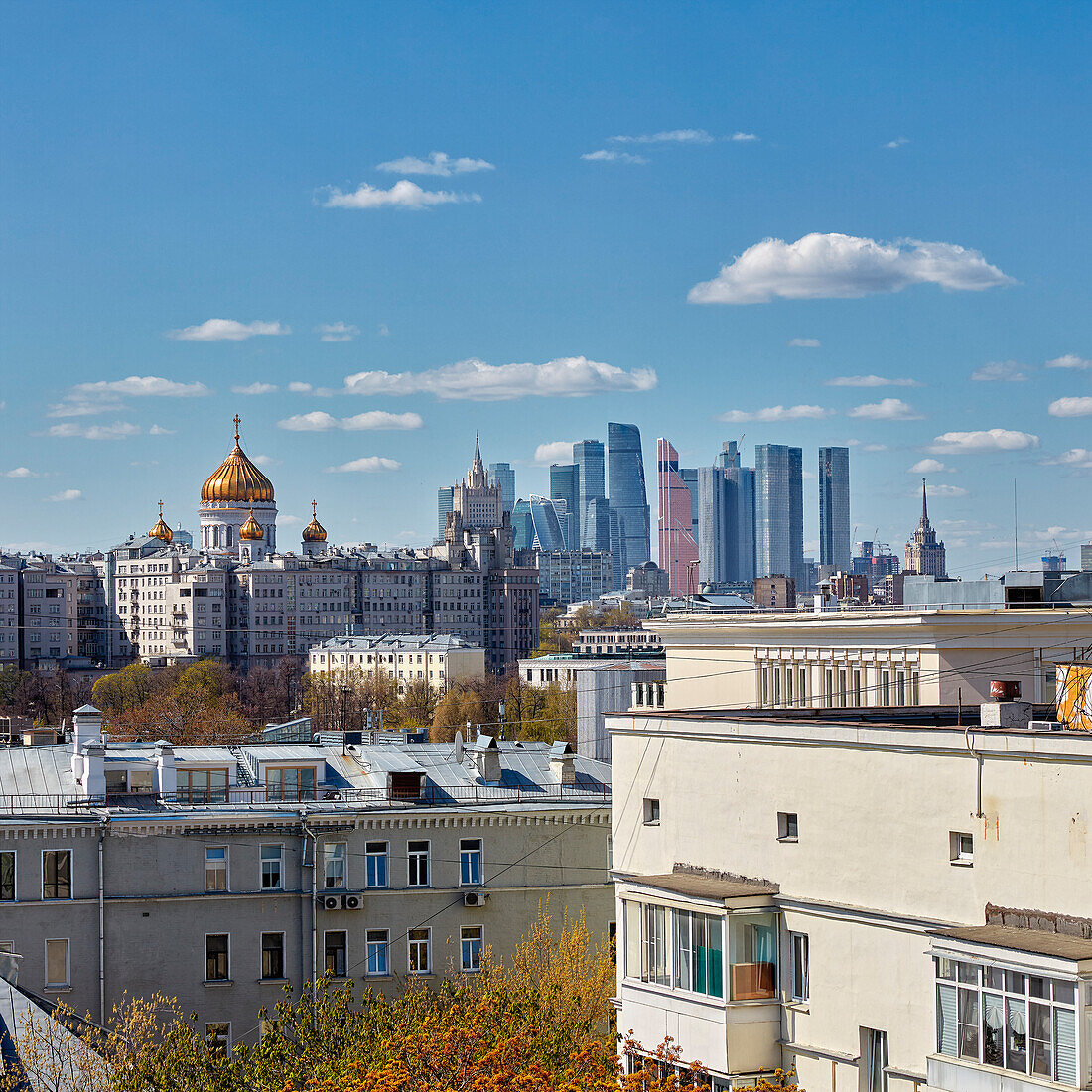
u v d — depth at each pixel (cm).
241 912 8650
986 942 4019
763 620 9388
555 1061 5397
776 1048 4750
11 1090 4584
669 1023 4941
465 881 8994
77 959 8388
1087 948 3884
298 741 10912
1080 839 3972
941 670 8088
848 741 4591
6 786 9188
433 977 8819
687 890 4884
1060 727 4528
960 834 4288
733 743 4981
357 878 8844
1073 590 8869
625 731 5416
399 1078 5000
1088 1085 3800
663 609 14312
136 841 8550
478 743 9788
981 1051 4062
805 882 4709
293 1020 6512
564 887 9081
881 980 4438
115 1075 5200
